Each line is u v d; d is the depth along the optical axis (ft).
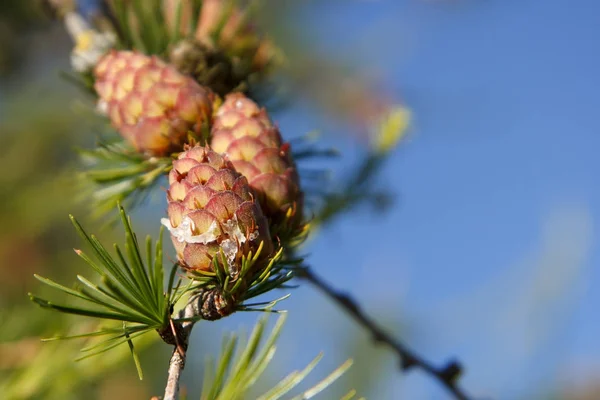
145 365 2.08
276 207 1.30
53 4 1.56
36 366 1.58
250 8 1.51
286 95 1.56
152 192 1.44
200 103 1.37
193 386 2.37
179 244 1.23
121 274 1.20
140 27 1.48
